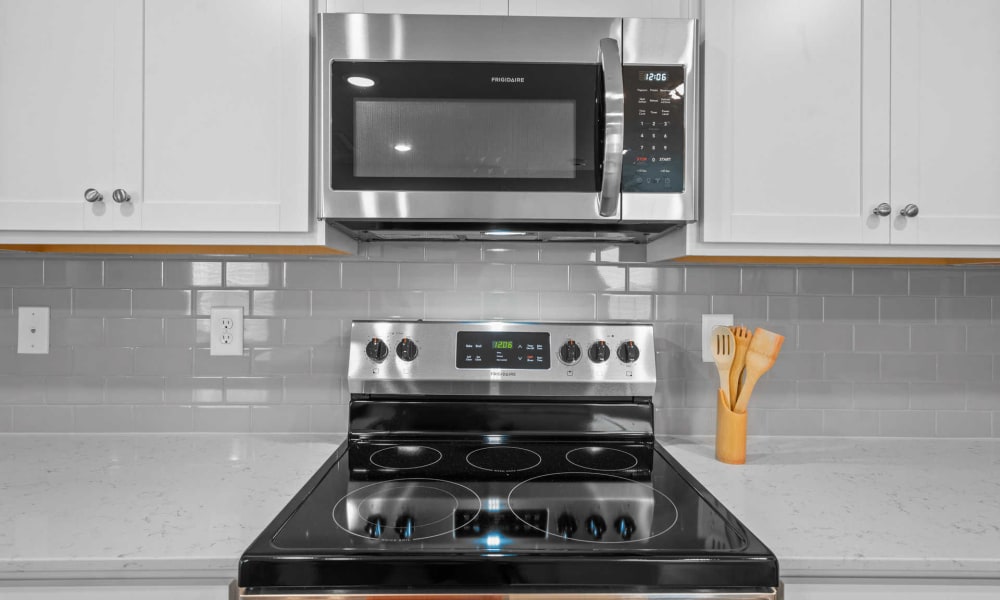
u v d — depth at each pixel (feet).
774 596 2.49
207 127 3.57
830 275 4.60
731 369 3.98
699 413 4.64
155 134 3.57
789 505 3.15
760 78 3.63
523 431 4.26
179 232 3.61
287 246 3.77
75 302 4.53
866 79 3.64
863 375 4.59
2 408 4.52
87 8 3.57
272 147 3.58
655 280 4.65
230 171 3.58
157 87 3.57
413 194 3.52
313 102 3.67
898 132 3.65
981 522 2.96
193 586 2.67
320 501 3.10
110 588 2.67
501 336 4.25
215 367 4.58
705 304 4.64
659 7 3.80
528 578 2.48
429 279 4.61
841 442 4.52
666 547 2.58
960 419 4.59
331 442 4.36
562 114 3.54
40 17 3.56
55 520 2.88
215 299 4.57
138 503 3.11
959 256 3.74
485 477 3.50
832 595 2.74
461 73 3.51
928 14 3.65
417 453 3.96
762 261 4.45
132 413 4.56
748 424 4.64
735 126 3.63
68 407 4.54
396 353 4.22
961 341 4.64
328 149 3.51
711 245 3.68
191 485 3.40
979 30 3.65
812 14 3.64
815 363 4.64
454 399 4.29
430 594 2.48
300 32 3.57
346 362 4.60
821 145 3.65
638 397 4.30
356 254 4.57
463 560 2.48
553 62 3.52
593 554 2.51
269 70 3.57
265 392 4.59
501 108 3.53
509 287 4.63
